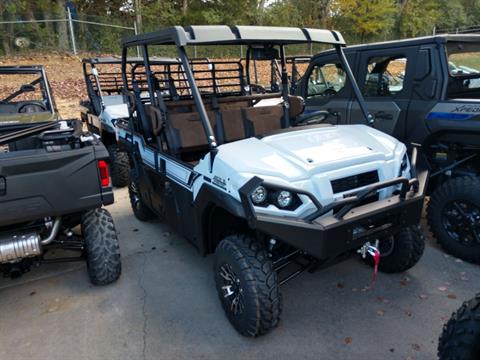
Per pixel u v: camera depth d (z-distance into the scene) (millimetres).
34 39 18203
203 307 3039
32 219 2809
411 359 2475
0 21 18578
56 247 3273
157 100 3531
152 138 3998
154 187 3924
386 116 4168
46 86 4938
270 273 2508
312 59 5125
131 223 4691
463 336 1916
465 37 3895
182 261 3730
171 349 2623
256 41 2945
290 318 2869
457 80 3895
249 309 2498
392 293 3131
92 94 7496
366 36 28812
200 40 2695
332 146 2717
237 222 2854
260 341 2658
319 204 2355
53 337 2777
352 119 4566
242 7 24906
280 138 2818
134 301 3139
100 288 3326
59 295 3252
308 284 3270
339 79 4836
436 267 3475
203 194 2717
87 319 2949
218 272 2750
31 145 3861
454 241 3555
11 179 2678
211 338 2705
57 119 4160
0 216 2686
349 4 27469
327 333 2713
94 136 3229
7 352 2650
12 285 3426
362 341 2633
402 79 4086
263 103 4102
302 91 5371
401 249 3174
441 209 3594
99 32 19688
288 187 2293
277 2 27922
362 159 2615
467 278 3301
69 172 2848
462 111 3533
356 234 2432
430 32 32375
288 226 2250
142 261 3746
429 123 3768
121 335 2771
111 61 6957
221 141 3580
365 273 3408
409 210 2646
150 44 3377
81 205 2930
